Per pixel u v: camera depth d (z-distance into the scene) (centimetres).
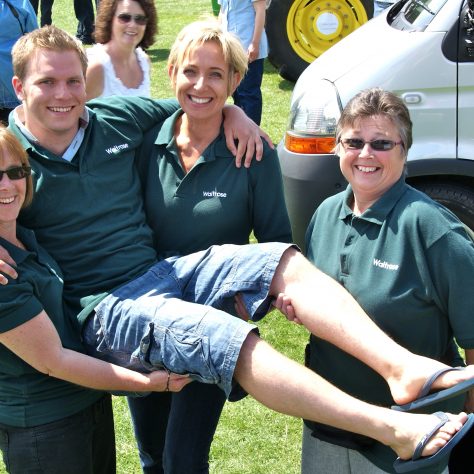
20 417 247
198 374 241
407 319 232
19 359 243
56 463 252
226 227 279
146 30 475
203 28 270
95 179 271
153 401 304
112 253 269
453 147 434
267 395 231
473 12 424
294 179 443
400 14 498
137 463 352
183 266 267
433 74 430
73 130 271
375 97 238
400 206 233
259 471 341
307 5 920
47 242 265
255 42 695
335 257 248
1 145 233
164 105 298
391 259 231
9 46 532
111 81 465
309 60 934
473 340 227
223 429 370
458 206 445
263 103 884
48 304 247
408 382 219
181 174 282
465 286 224
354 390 248
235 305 266
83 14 1212
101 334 259
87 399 257
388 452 238
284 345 435
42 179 262
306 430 261
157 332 245
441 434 210
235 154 279
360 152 235
